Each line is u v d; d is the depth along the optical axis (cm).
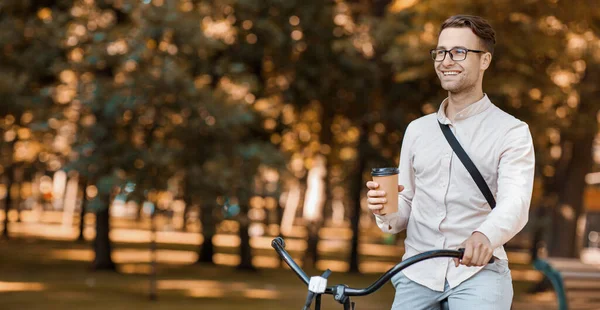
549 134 2172
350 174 3288
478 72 394
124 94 1886
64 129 2081
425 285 396
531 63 1758
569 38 1769
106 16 2244
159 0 1973
